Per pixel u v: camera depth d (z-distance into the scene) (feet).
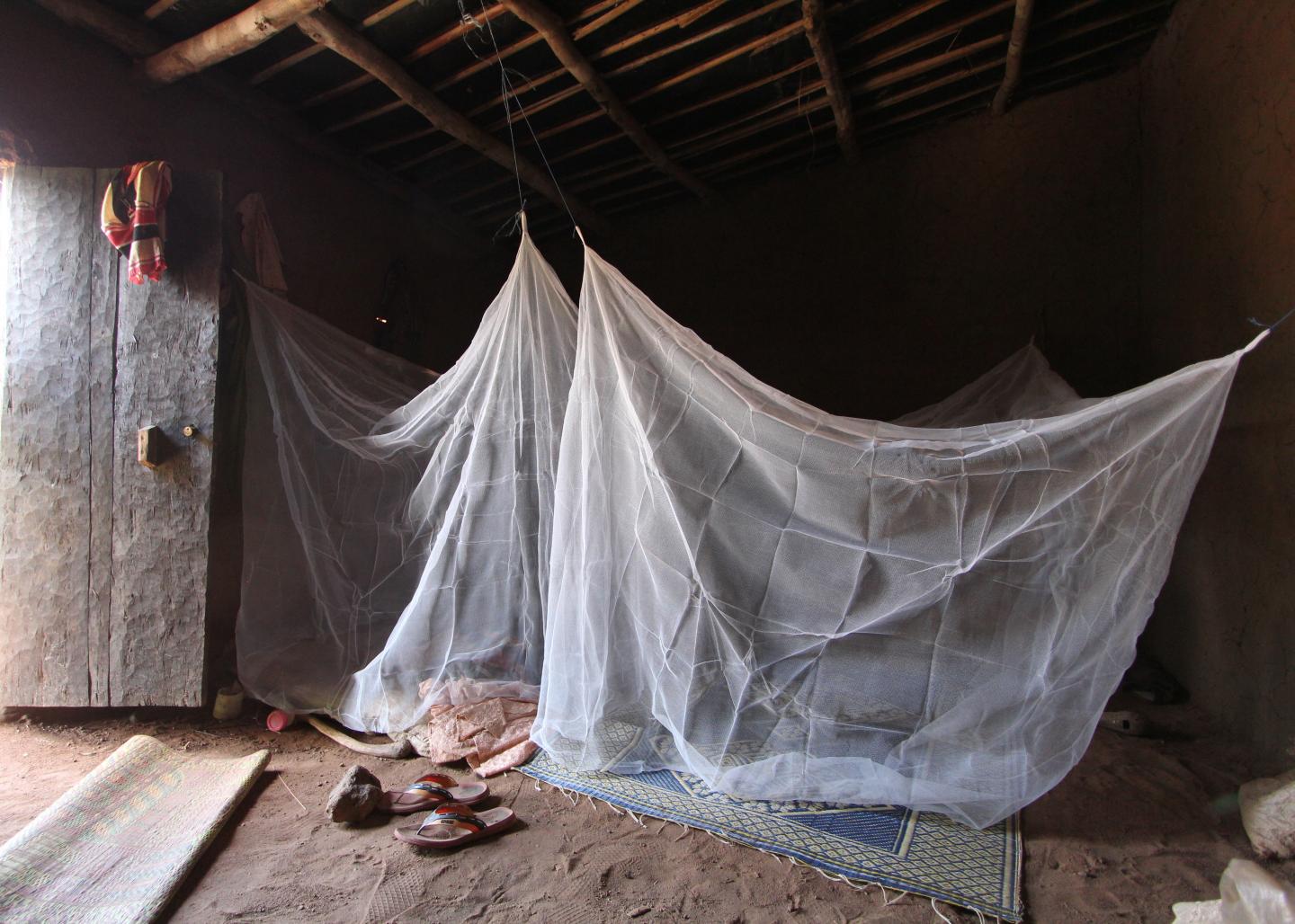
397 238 15.11
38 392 8.39
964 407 10.83
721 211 16.24
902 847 5.98
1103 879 5.63
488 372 8.25
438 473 8.78
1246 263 8.27
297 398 9.23
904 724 6.49
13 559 8.38
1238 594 8.17
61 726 8.36
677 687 7.06
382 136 13.00
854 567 6.60
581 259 18.11
